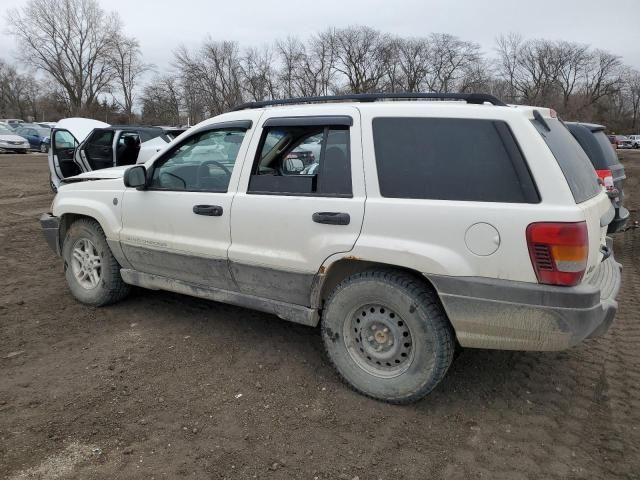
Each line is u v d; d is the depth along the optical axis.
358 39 63.00
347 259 3.31
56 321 4.56
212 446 2.89
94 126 11.97
